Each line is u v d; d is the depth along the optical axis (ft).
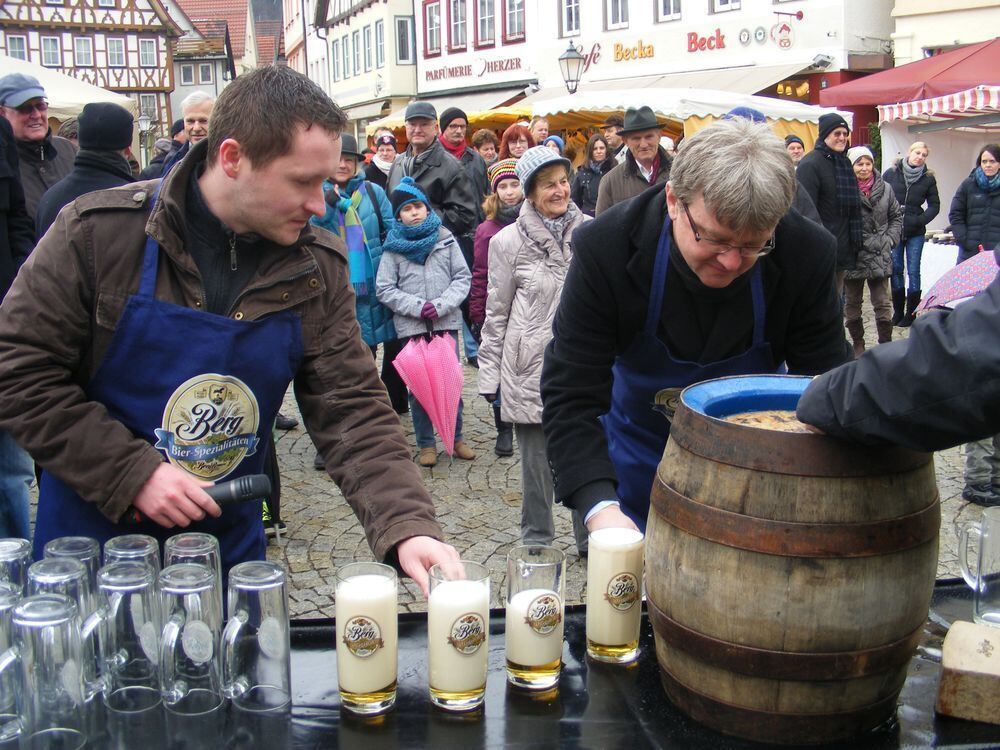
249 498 5.54
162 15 125.80
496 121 52.85
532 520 13.23
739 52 58.85
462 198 22.93
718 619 4.44
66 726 4.39
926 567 4.46
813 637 4.31
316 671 5.27
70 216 5.70
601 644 5.32
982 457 16.03
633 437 7.55
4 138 12.49
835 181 24.32
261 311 5.89
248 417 6.03
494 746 4.55
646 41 64.80
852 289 27.68
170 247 5.65
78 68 124.98
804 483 4.25
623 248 6.61
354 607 4.70
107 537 6.13
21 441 5.65
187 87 150.51
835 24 53.16
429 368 17.48
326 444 6.23
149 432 5.85
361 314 18.48
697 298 6.60
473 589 4.78
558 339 7.03
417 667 5.30
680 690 4.79
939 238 34.47
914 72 39.65
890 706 4.68
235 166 5.40
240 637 4.76
